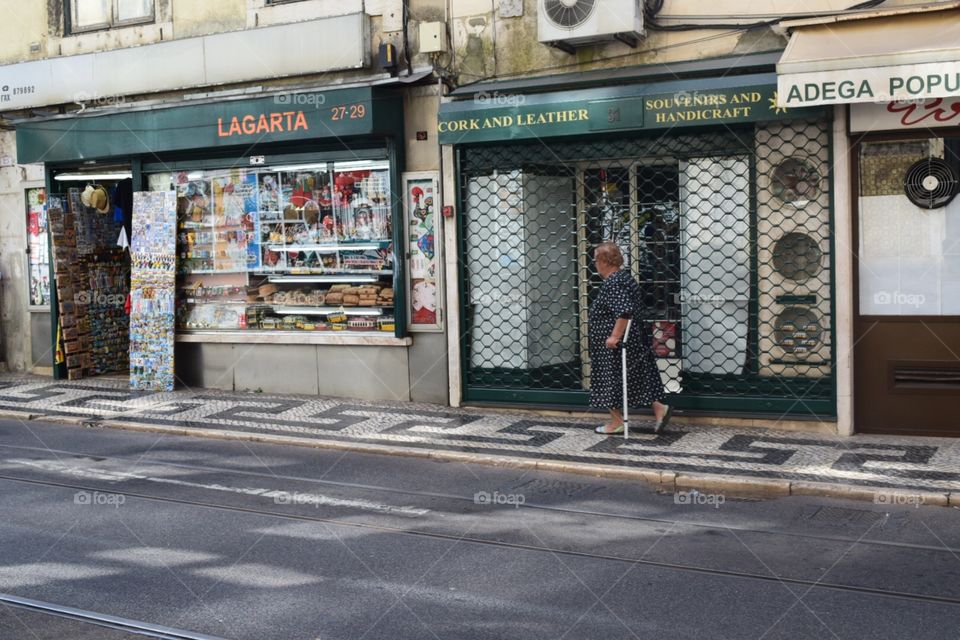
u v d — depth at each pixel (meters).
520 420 11.48
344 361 13.05
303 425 11.44
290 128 12.52
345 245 13.05
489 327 12.16
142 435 11.38
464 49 12.05
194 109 13.23
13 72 14.96
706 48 10.83
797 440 10.15
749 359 10.91
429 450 10.12
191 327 14.10
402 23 12.37
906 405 10.29
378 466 9.75
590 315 10.52
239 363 13.77
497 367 12.16
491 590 6.29
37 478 9.41
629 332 10.34
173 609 6.02
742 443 10.06
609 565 6.73
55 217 14.70
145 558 7.00
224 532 7.61
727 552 6.97
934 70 8.90
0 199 15.54
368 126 11.98
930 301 10.17
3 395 13.68
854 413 10.40
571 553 7.00
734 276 10.97
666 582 6.38
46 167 14.79
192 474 9.51
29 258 15.38
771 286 10.73
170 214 13.88
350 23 12.53
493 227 12.02
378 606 6.04
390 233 12.71
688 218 11.13
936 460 9.22
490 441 10.47
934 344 10.17
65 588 6.41
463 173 12.07
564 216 11.71
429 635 5.58
